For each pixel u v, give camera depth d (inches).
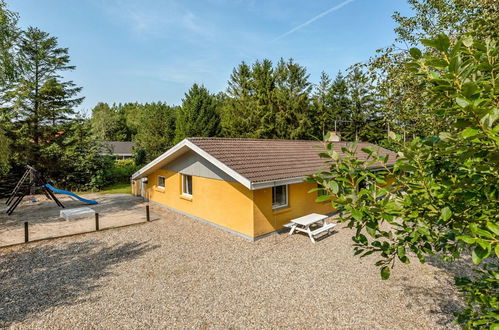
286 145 558.6
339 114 1334.9
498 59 68.3
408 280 247.3
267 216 374.3
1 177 720.3
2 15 495.8
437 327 183.0
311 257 302.8
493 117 55.2
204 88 1258.0
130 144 2041.1
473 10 174.7
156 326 190.2
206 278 258.1
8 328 188.1
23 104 770.8
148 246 342.6
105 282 251.8
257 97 1255.5
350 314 199.8
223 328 187.8
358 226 96.9
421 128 216.2
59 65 833.5
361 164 96.7
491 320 74.8
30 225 442.9
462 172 83.7
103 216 502.3
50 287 243.3
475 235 63.8
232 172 348.5
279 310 206.8
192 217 475.5
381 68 226.4
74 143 857.5
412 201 82.7
